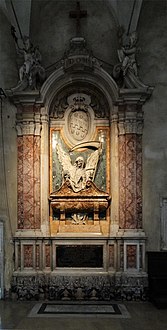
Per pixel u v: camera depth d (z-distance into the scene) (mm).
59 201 12445
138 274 11836
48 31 12859
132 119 12227
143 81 12555
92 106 12797
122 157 12281
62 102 12828
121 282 11828
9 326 9258
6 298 11930
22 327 9195
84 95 12828
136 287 11773
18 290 11875
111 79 12234
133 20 12242
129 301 11680
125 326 9258
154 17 12750
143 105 12461
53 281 11898
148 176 12312
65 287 11883
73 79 12562
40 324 9422
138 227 12133
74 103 12812
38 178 12352
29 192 12250
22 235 12078
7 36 12820
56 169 12648
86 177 12461
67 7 12922
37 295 11852
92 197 12398
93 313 10359
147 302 11578
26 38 12180
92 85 12750
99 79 12477
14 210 12383
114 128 12477
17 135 12500
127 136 12250
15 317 9992
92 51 12766
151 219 12227
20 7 12164
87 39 12859
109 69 12734
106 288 11836
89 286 11875
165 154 12352
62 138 12734
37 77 12508
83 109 12773
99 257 12156
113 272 11969
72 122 12766
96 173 12609
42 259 12117
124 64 12117
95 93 12812
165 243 12117
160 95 12484
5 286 12016
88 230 12430
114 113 12492
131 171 12172
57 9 12906
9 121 12531
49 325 9359
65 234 12266
